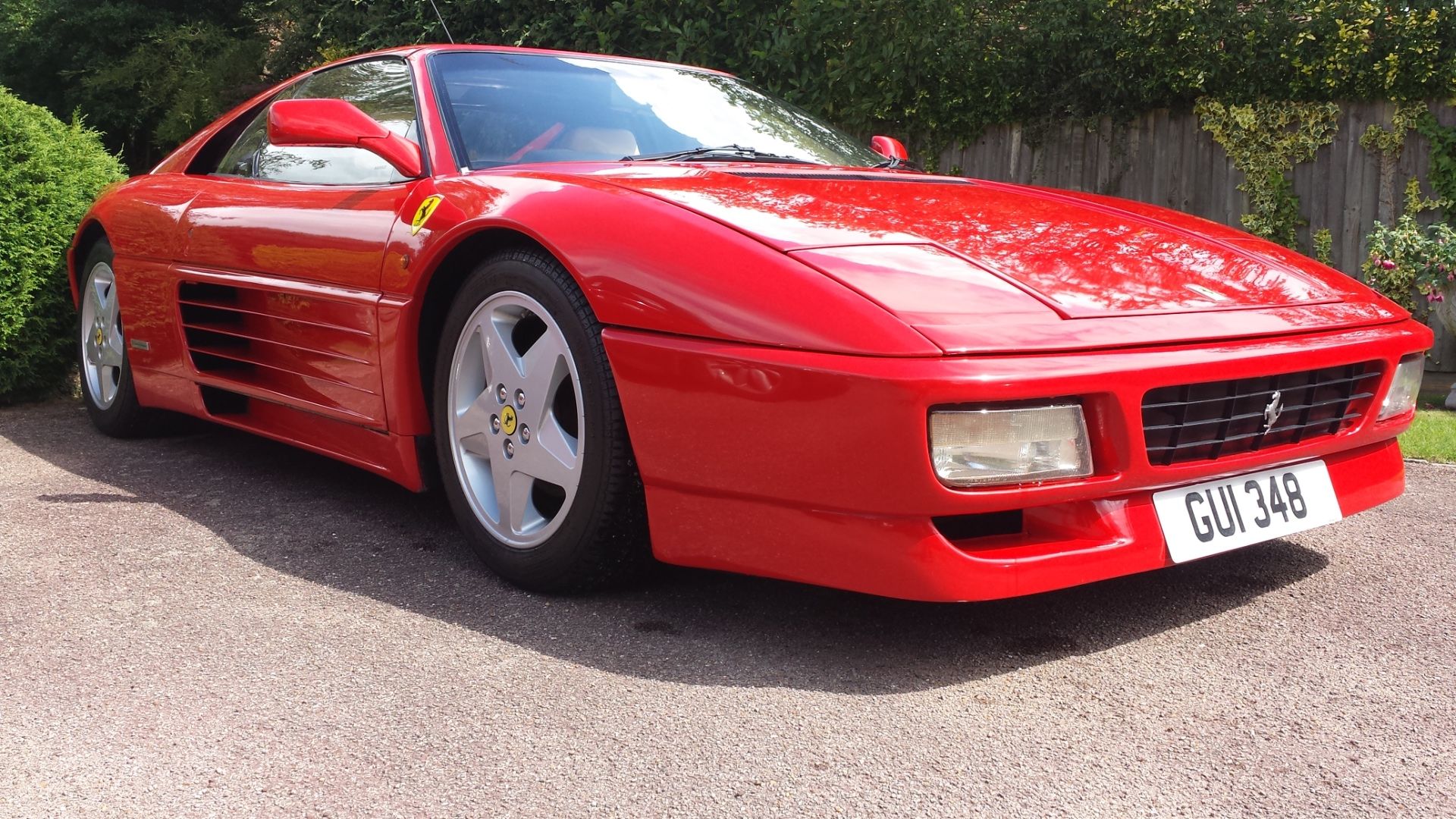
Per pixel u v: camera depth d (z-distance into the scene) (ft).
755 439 5.96
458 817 4.64
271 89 11.29
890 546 5.69
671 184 7.25
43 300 14.33
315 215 8.91
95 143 15.69
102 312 12.22
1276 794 4.88
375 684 5.94
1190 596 7.40
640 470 6.54
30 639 6.53
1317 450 6.97
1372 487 7.57
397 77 9.39
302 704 5.69
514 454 7.31
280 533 8.74
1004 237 6.91
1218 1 20.70
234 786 4.87
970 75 22.97
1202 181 21.90
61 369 14.85
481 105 8.75
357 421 8.51
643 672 6.11
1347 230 20.80
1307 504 7.05
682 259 6.32
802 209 6.92
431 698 5.77
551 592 7.32
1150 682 6.06
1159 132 22.24
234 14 47.32
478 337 7.62
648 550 7.07
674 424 6.28
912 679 6.06
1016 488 5.72
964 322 5.72
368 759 5.12
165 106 44.04
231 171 10.89
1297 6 20.35
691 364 6.13
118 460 11.30
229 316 9.98
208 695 5.78
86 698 5.74
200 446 12.03
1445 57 19.36
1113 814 4.70
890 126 24.53
